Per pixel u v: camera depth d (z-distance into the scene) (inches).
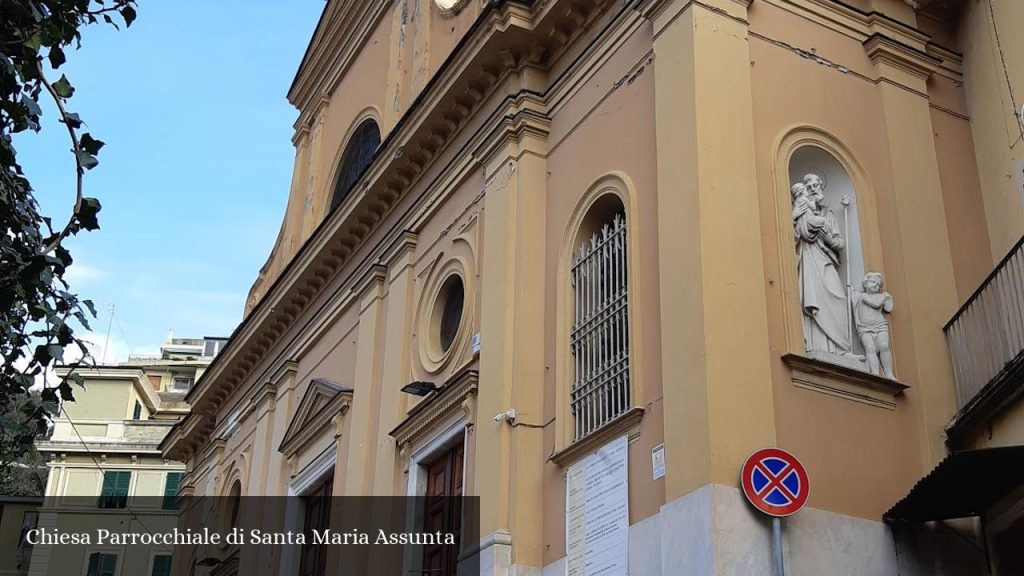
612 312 456.1
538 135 539.2
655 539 387.2
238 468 863.1
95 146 292.8
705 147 420.5
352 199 697.0
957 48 518.9
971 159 496.4
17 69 287.4
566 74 534.0
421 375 592.4
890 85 486.0
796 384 399.5
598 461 432.5
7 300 284.4
